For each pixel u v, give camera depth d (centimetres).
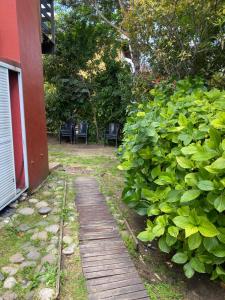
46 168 512
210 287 241
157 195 257
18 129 401
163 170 278
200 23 397
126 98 876
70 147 904
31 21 443
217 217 211
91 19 955
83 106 1002
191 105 296
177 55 438
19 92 394
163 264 270
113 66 968
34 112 448
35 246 284
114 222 342
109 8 945
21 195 404
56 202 394
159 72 498
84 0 897
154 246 298
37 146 459
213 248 204
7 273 243
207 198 200
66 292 225
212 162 204
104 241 297
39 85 480
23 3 407
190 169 229
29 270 247
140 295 224
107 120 988
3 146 350
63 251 276
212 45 418
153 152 272
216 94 298
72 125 994
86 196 429
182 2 382
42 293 219
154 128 265
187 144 240
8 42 387
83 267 253
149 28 447
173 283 245
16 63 381
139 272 254
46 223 331
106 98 969
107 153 801
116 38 940
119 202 411
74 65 994
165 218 236
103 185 485
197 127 260
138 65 557
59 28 965
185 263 234
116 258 268
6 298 216
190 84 388
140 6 433
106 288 229
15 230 313
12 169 376
